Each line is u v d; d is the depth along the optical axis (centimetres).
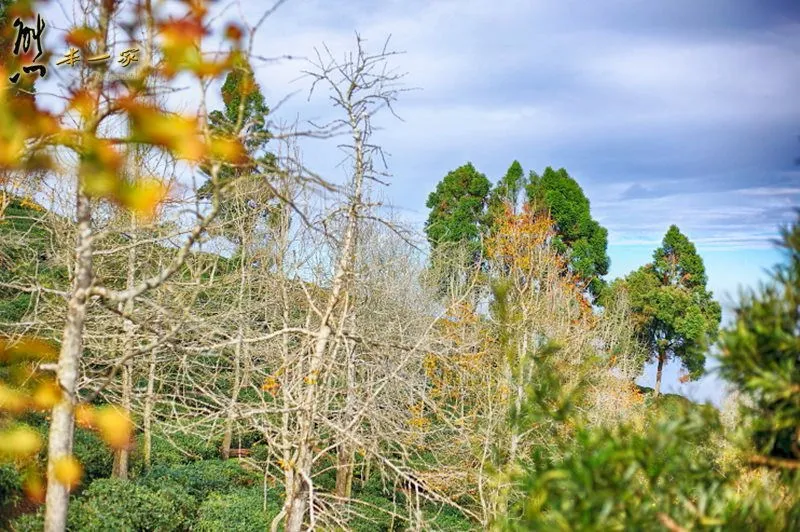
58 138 579
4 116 579
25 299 1482
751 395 307
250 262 1200
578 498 284
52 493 557
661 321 3366
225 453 1533
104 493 1098
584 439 301
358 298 1078
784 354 293
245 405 814
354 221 773
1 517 932
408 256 1552
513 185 3503
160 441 1526
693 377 3216
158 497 1143
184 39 533
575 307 1881
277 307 1095
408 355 805
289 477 753
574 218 3372
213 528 1127
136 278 1241
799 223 301
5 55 586
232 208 1322
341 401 1015
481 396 1141
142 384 1413
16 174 957
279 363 967
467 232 3388
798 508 286
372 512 1287
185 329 852
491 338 1216
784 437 306
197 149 559
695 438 338
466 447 995
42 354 941
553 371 417
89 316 919
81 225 596
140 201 678
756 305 296
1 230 1130
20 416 1085
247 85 586
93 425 978
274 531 737
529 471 383
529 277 1605
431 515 1237
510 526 359
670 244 3459
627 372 2155
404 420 939
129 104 571
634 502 282
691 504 283
